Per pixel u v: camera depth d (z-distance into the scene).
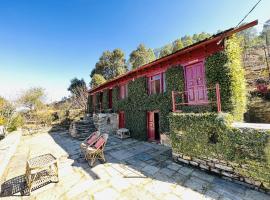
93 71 37.38
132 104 11.59
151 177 4.99
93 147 6.70
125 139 11.04
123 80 13.20
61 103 30.05
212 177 4.85
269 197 3.70
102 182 4.75
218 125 4.81
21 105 24.41
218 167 4.88
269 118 8.42
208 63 6.72
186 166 5.79
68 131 15.86
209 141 5.13
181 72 8.09
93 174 5.36
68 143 10.56
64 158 7.18
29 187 4.26
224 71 6.11
